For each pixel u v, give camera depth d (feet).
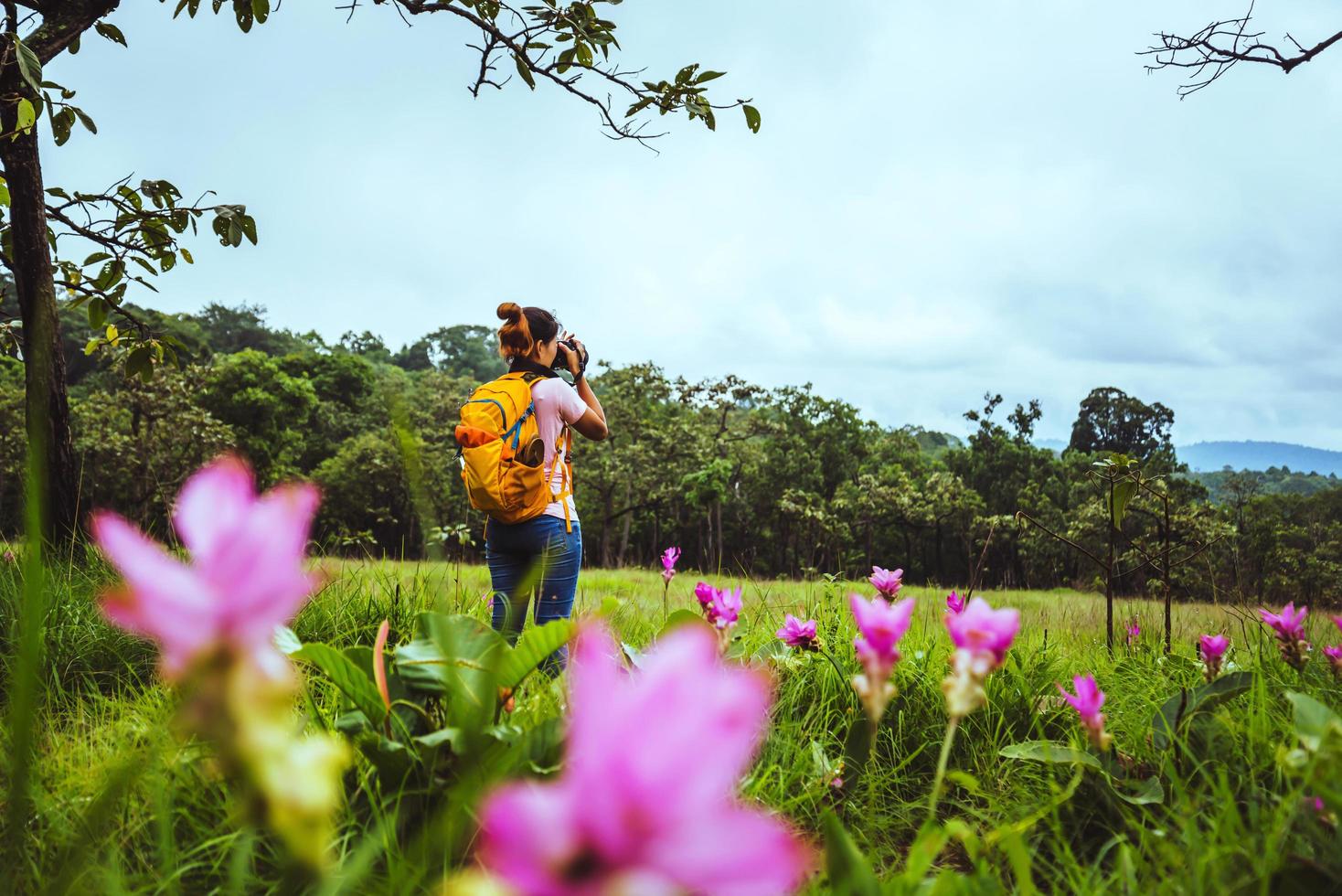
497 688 5.55
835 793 7.13
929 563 191.31
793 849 0.94
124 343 20.83
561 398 11.66
